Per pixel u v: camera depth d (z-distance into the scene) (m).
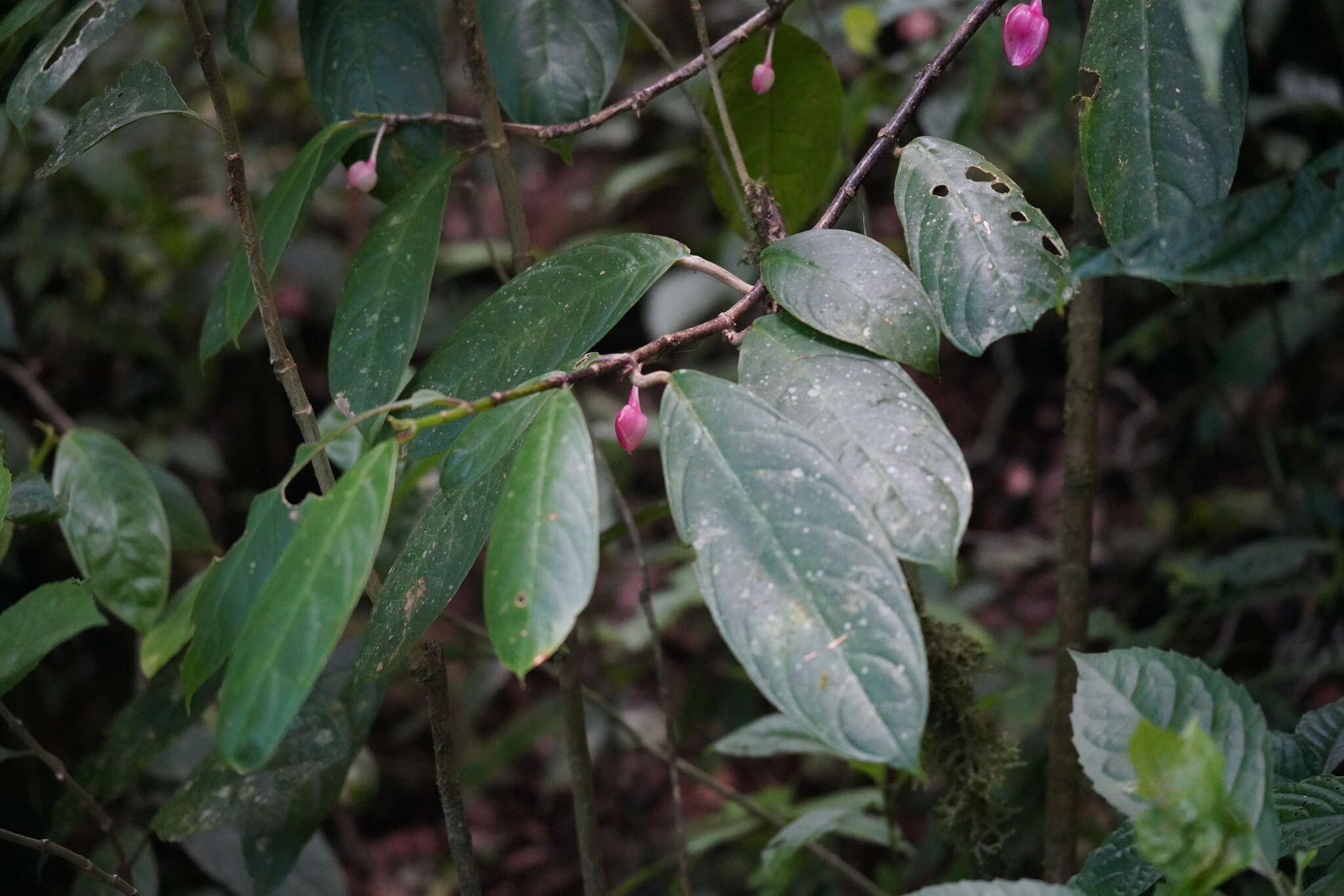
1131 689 0.80
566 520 0.75
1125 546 1.84
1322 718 0.87
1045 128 1.68
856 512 0.76
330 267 2.10
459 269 1.97
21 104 0.92
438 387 0.86
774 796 1.40
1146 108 0.84
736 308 0.82
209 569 0.82
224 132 0.86
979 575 1.89
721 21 2.38
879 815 1.22
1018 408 2.23
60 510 0.95
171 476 1.13
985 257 0.81
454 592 0.85
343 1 0.99
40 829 1.30
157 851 1.41
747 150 1.03
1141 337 1.72
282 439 2.04
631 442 0.80
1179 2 0.84
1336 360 1.82
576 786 0.98
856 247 0.82
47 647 0.83
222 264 1.86
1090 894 0.83
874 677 0.74
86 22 0.94
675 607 1.53
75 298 1.68
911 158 0.84
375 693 1.03
